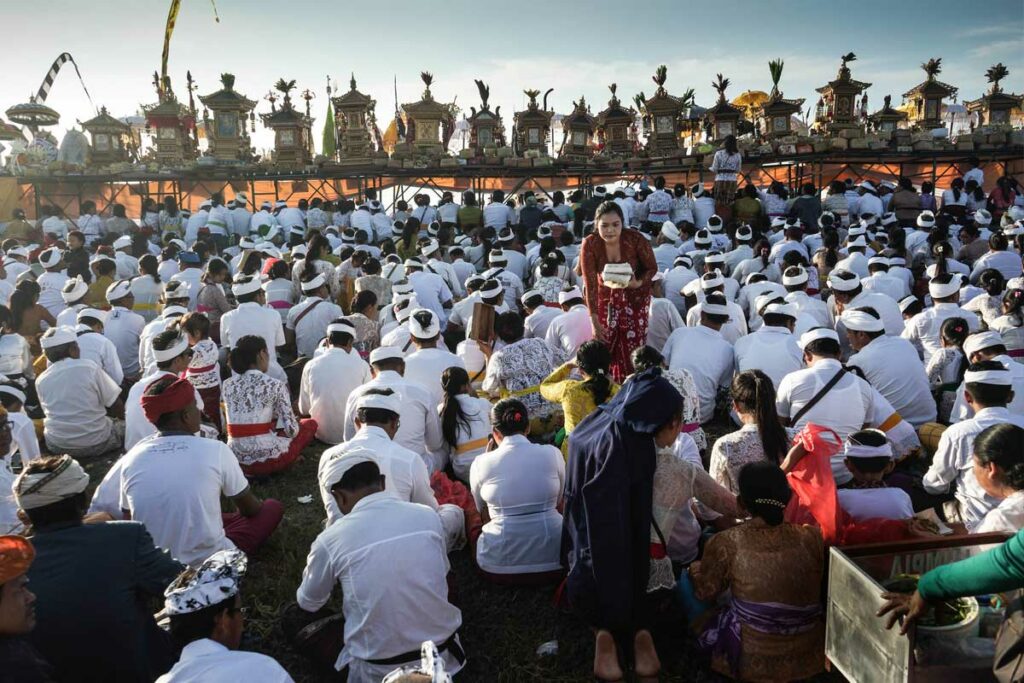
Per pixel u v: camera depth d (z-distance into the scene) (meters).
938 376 5.95
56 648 2.81
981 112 18.78
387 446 4.12
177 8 18.08
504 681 3.46
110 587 2.88
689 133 20.44
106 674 2.88
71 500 2.95
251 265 9.85
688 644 3.59
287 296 9.03
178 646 2.52
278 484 5.58
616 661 3.30
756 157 16.61
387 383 5.18
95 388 6.13
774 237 12.52
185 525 3.72
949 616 2.25
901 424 4.83
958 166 18.66
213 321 8.58
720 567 3.29
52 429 6.10
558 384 4.45
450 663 3.41
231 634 2.46
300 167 17.81
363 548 3.18
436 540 3.33
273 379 5.55
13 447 4.99
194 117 19.03
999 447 3.04
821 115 18.28
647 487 3.34
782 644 3.18
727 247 12.09
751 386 4.07
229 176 18.00
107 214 19.19
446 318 9.48
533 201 14.93
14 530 3.81
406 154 17.33
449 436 5.26
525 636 3.76
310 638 3.43
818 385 4.66
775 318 6.10
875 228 12.35
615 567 3.27
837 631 2.50
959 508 4.05
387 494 3.54
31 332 8.08
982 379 4.01
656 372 3.48
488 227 12.87
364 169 17.39
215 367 6.18
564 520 3.65
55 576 2.84
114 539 2.95
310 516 5.08
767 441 4.03
